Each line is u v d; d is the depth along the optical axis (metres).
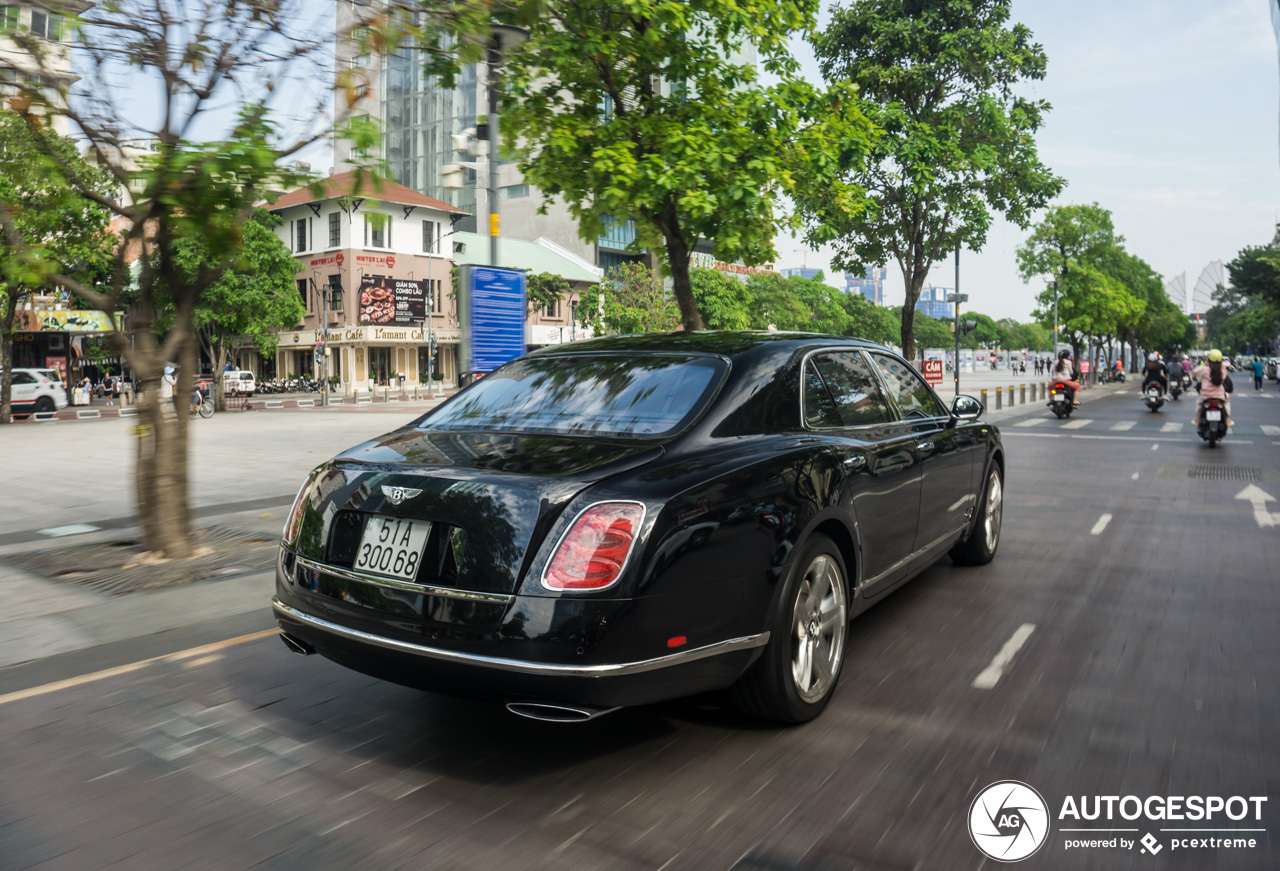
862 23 18.78
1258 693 3.81
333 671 4.22
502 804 2.88
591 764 3.16
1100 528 7.77
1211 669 4.12
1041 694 3.81
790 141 9.48
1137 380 63.25
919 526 4.73
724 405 3.58
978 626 4.81
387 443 3.62
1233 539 7.26
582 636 2.74
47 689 4.01
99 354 46.12
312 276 56.28
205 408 28.59
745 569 3.15
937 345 128.50
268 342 34.34
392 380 55.22
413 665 2.94
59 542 7.50
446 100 71.88
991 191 19.25
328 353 56.03
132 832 2.73
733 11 8.74
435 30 5.75
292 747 3.35
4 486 11.30
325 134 5.37
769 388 3.79
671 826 2.72
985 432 6.00
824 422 4.06
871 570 4.11
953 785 2.97
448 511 2.96
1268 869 2.48
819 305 86.06
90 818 2.83
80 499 10.13
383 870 2.50
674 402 3.58
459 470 3.10
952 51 17.73
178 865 2.54
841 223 18.22
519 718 3.60
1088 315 49.16
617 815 2.79
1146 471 11.95
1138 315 58.34
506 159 9.84
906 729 3.44
